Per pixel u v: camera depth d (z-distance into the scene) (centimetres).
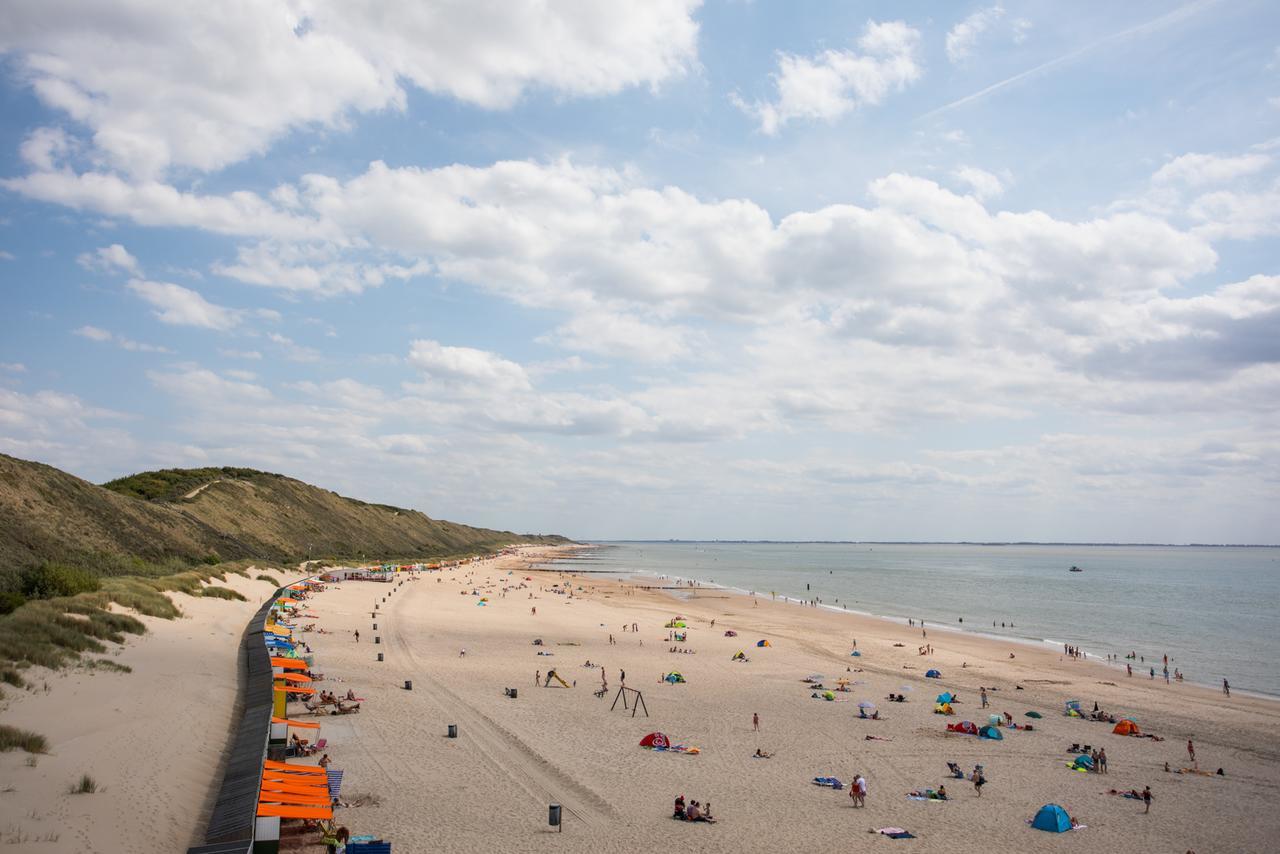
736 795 2822
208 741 2603
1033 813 2747
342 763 2845
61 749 2170
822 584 16050
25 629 3189
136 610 4488
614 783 2872
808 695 4600
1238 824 2684
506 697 4159
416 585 11131
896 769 3222
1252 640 7706
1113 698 4819
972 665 5969
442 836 2258
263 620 5303
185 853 1777
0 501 6669
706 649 6372
